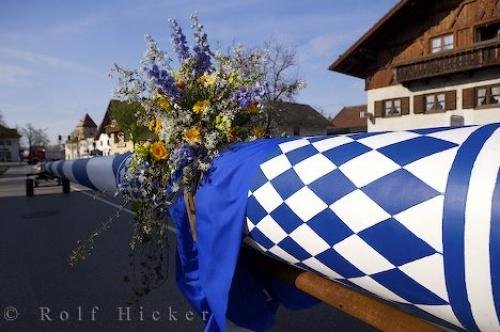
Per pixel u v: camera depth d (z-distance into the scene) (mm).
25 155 89875
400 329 1439
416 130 1482
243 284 2271
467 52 16875
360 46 20234
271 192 1700
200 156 2254
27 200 13469
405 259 1239
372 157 1403
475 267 1069
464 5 17797
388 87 20531
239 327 2240
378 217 1290
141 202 2562
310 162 1601
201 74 2613
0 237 7590
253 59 2795
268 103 2828
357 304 1612
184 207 2385
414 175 1245
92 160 4684
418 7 18766
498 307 1056
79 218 9453
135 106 2660
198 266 2264
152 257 2848
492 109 16953
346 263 1460
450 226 1114
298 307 2490
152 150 2367
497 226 1030
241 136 2588
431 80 18688
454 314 1188
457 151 1211
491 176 1083
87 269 5277
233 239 1873
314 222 1509
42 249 6500
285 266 2102
